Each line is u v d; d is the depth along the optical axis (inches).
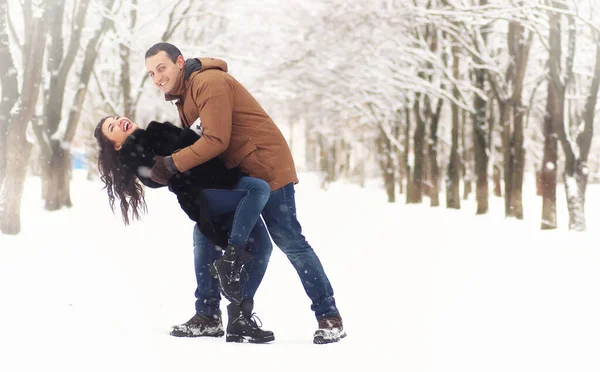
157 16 971.9
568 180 657.0
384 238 531.2
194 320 201.5
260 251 202.4
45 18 526.0
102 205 840.9
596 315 233.9
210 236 191.3
